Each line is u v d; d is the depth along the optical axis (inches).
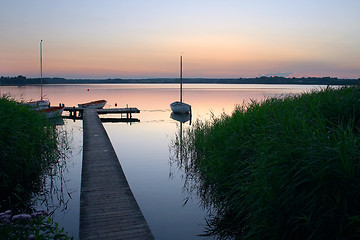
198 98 2112.5
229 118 297.9
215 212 229.3
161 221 221.8
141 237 166.6
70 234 191.2
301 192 126.1
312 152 128.3
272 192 138.3
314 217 116.8
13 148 232.7
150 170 363.9
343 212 109.5
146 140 572.4
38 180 283.9
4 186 230.2
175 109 1021.8
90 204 210.5
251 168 178.5
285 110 229.8
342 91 234.1
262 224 141.3
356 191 109.0
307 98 249.1
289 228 130.3
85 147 390.9
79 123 820.6
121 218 189.2
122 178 268.2
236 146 219.8
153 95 2726.4
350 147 120.5
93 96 2433.6
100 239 163.0
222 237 191.9
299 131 169.9
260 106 278.4
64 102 1637.6
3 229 120.3
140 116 1002.7
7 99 331.9
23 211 223.0
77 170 340.2
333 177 116.6
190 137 414.0
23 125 273.4
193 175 327.3
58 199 253.0
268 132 203.8
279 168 139.9
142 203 258.5
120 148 499.8
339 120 189.3
